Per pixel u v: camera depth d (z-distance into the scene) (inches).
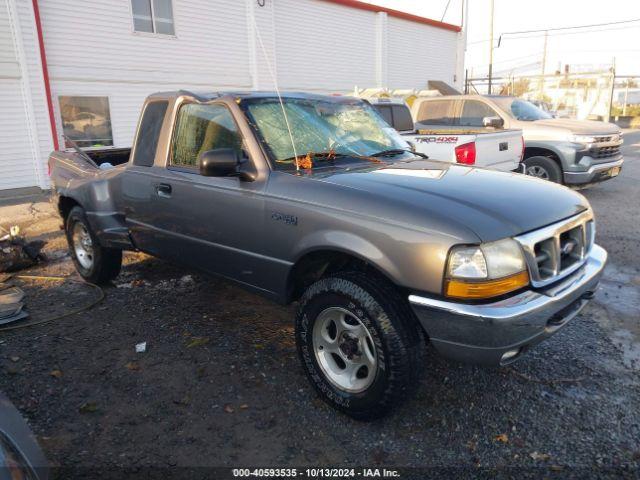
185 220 157.9
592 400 128.3
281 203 129.2
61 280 219.1
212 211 147.9
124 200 181.9
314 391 132.0
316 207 122.3
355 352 118.9
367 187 121.6
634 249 250.2
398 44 855.7
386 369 110.4
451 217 106.6
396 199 114.2
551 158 374.9
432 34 919.7
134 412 125.3
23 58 463.2
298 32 697.6
